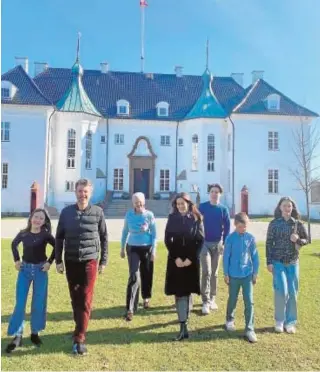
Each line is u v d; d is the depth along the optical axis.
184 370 5.11
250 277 6.47
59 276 10.16
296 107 36.41
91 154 37.34
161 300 8.27
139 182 39.12
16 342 5.67
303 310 7.54
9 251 13.85
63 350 5.68
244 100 36.91
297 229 6.71
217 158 37.16
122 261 12.38
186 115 39.34
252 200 35.66
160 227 24.56
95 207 6.05
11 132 34.03
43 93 38.75
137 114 39.16
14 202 33.84
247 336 6.12
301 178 35.31
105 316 7.21
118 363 5.28
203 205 7.86
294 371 5.12
